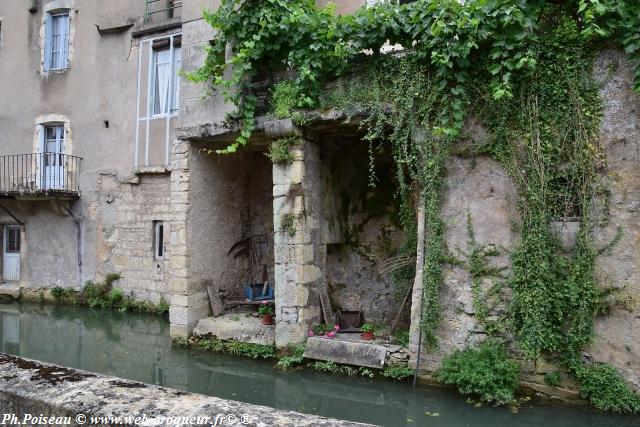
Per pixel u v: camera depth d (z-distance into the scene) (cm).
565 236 463
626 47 422
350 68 562
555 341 456
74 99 1132
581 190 454
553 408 452
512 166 478
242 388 547
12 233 1236
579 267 450
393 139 531
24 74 1198
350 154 739
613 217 447
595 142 452
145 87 1027
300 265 592
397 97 523
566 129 460
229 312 749
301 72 551
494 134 485
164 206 996
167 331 827
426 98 512
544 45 470
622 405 432
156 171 993
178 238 699
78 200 1114
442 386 505
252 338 645
